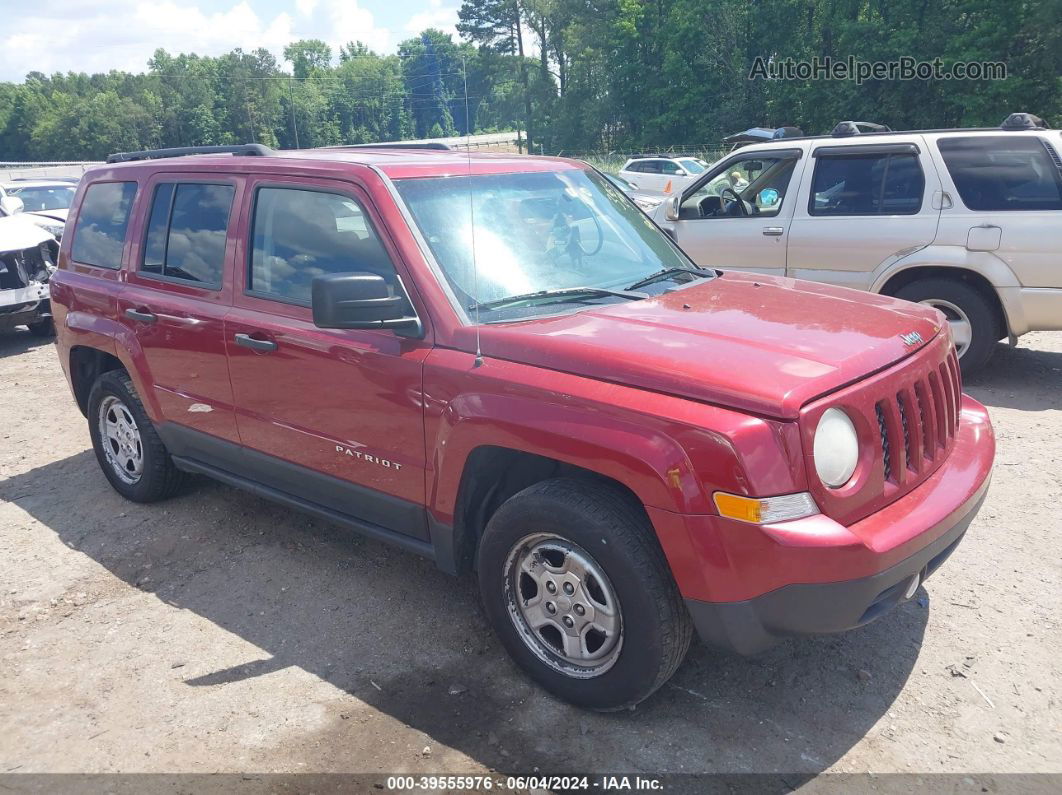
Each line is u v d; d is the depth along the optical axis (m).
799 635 2.70
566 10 69.56
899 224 6.91
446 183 3.72
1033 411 6.29
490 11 68.06
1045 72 38.72
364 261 3.56
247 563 4.39
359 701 3.24
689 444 2.62
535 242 3.72
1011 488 4.94
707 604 2.68
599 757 2.90
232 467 4.39
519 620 3.24
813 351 2.91
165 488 5.04
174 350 4.38
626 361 2.85
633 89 65.00
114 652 3.64
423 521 3.47
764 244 7.67
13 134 145.25
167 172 4.60
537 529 3.01
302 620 3.84
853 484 2.74
